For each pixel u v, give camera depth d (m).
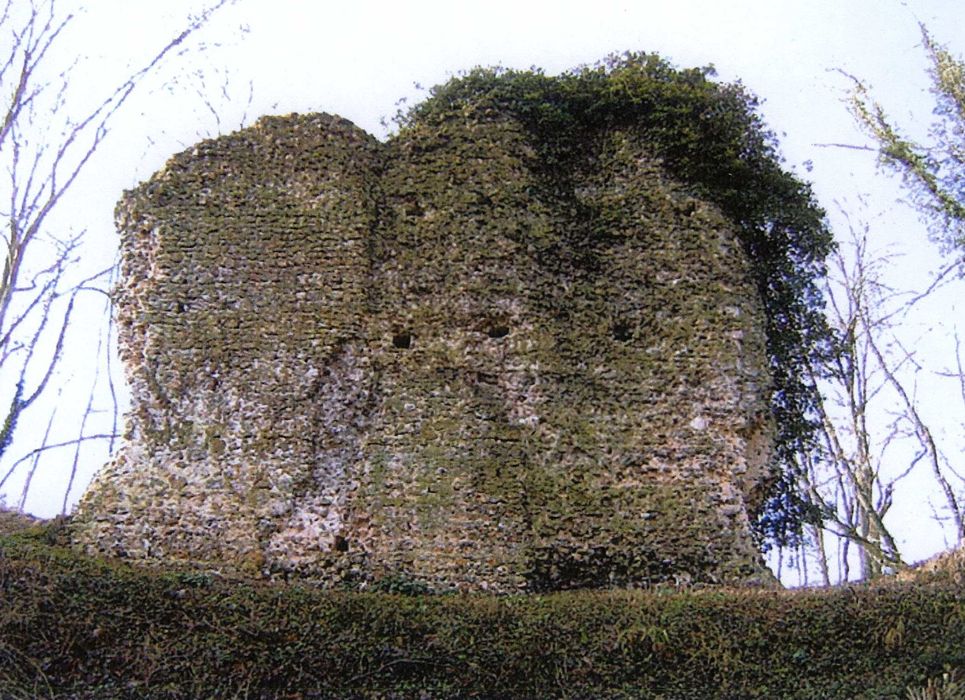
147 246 17.75
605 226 18.95
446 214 18.50
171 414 16.56
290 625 13.33
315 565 15.69
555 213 18.92
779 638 13.66
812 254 20.05
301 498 16.11
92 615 13.09
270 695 12.56
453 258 18.16
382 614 13.73
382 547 15.90
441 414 16.92
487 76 19.95
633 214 19.06
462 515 16.14
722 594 14.98
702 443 17.19
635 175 19.41
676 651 13.52
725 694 13.05
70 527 15.73
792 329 19.89
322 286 17.58
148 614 13.30
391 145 19.31
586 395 17.55
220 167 18.39
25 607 12.96
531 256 18.33
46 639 12.71
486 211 18.52
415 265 18.11
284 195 18.23
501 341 17.72
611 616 14.11
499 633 13.63
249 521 15.86
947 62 22.81
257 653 12.90
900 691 12.88
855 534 23.62
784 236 19.92
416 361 17.39
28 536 15.74
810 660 13.42
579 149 19.80
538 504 16.48
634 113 19.91
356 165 18.70
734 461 17.05
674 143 19.52
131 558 15.52
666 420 17.41
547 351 17.64
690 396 17.56
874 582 16.23
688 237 18.80
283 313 17.33
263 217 18.02
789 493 19.45
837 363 21.34
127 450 16.33
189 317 17.20
